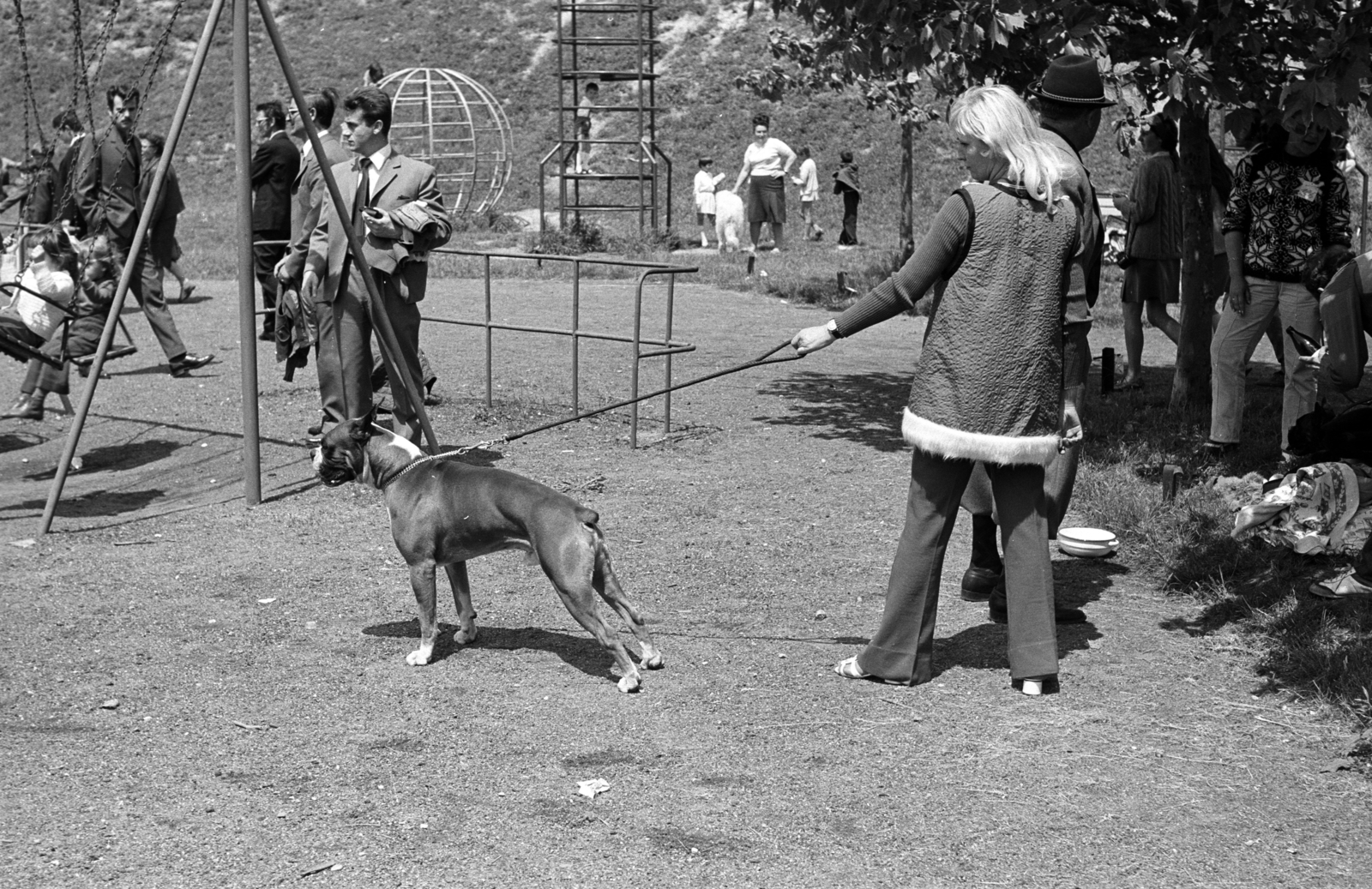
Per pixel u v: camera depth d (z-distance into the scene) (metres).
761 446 9.45
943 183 30.14
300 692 5.21
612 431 9.84
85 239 9.27
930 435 5.00
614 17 37.47
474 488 5.33
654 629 5.91
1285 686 5.26
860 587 6.49
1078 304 5.20
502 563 6.86
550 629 5.93
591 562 5.14
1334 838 4.08
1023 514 5.15
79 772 4.48
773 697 5.16
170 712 5.00
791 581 6.57
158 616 6.07
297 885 3.78
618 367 12.57
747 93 33.75
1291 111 7.09
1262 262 7.97
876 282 18.38
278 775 4.48
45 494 8.48
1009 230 4.91
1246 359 8.27
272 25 7.15
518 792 4.36
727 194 23.75
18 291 8.79
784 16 36.22
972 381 4.95
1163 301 10.99
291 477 8.77
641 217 24.80
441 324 15.36
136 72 39.31
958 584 6.57
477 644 5.75
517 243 24.47
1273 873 3.87
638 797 4.32
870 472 8.73
